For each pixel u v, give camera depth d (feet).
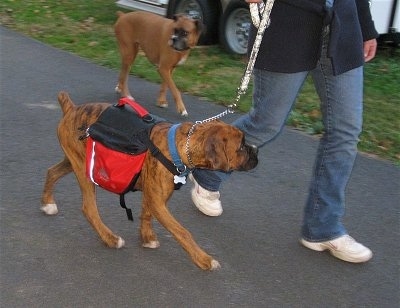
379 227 11.07
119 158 8.67
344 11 8.93
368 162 13.79
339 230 9.89
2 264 9.09
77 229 10.15
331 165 9.55
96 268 9.21
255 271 9.48
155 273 9.20
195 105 16.52
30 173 11.83
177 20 15.66
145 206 9.47
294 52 8.99
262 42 9.09
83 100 16.14
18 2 26.55
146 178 8.76
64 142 9.48
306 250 10.12
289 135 14.87
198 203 10.80
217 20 21.53
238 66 19.92
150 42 16.15
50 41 21.38
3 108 15.01
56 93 16.39
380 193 12.35
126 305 8.47
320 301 8.91
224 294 8.87
